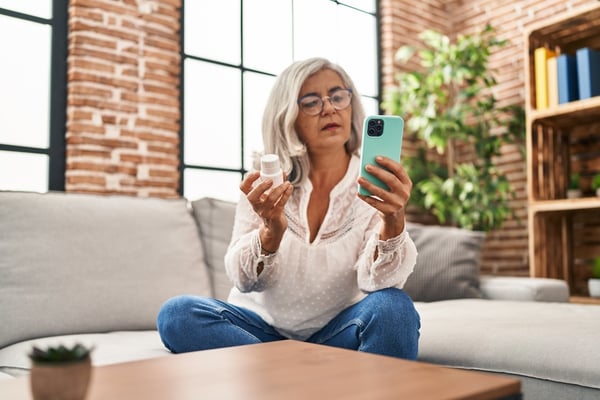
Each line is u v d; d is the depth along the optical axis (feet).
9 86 7.93
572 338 4.36
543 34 9.80
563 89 9.23
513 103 12.06
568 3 11.25
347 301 4.54
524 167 11.85
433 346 5.04
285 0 11.07
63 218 5.89
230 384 2.31
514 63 12.11
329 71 4.72
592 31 9.66
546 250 9.64
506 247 12.02
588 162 10.13
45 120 8.17
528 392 4.33
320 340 4.33
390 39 12.50
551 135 10.03
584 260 10.12
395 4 12.61
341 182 4.72
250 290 4.36
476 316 5.80
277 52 10.87
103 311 5.65
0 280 5.38
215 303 4.33
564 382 4.11
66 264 5.66
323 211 4.77
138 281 5.97
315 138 4.61
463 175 11.15
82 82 8.10
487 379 2.36
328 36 11.76
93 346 2.05
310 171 4.84
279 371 2.53
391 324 3.78
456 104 11.35
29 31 8.11
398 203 3.68
